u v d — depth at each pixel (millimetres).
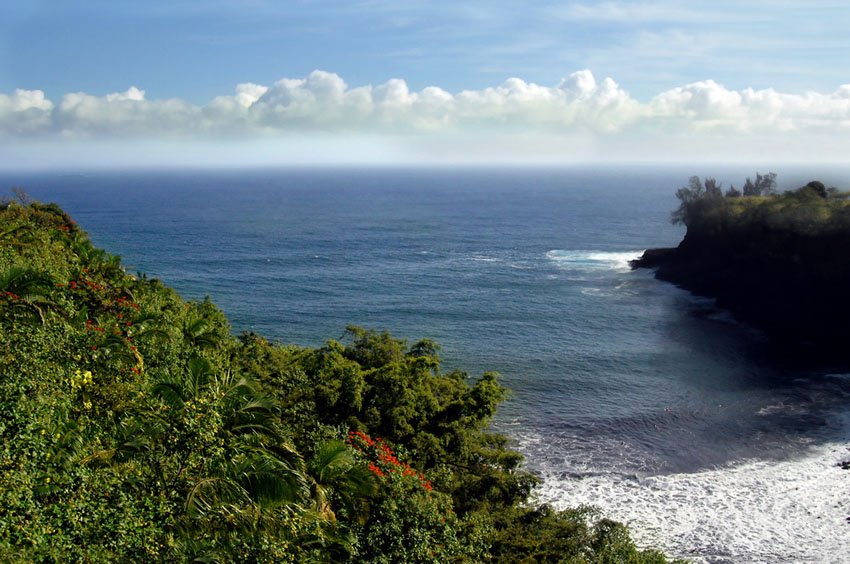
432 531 20156
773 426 49219
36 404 15547
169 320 35000
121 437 15453
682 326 78562
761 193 114562
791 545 33812
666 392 56469
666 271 105500
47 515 12023
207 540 13352
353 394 31391
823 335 71562
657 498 38875
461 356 66688
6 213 54406
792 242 80688
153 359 26375
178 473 14383
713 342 71750
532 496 34500
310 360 36875
